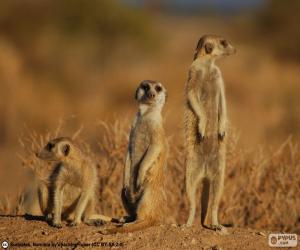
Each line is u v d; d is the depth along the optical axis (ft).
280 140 71.41
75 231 29.55
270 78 117.39
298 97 101.45
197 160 32.55
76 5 131.85
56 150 30.30
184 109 33.09
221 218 39.14
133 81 111.86
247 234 31.24
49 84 108.88
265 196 40.19
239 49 162.71
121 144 39.24
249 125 73.87
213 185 32.63
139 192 30.91
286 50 165.17
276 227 39.91
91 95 107.45
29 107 91.25
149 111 31.63
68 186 31.24
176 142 40.52
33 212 35.65
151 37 143.43
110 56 136.26
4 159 73.10
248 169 40.22
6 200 40.29
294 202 40.40
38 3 127.34
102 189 38.78
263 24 181.37
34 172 37.14
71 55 126.31
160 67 120.67
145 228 30.35
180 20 321.11
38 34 124.36
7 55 98.94
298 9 173.06
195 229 31.04
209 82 33.04
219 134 32.71
